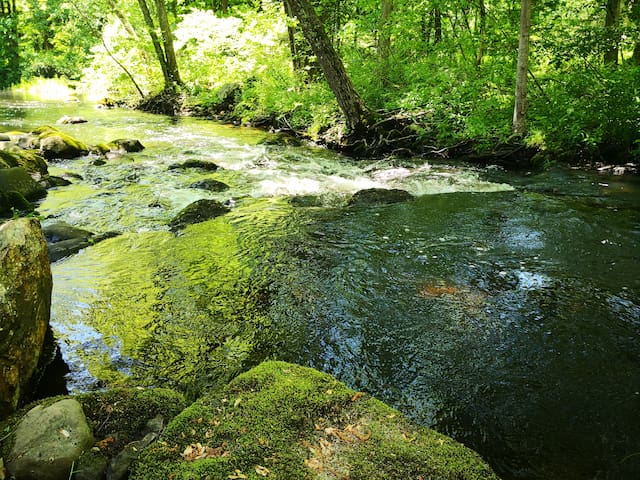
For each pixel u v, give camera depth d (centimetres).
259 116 1680
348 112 1232
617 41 1076
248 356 389
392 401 340
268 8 1758
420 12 1392
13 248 343
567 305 464
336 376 366
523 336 414
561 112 1039
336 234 654
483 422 321
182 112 2080
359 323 436
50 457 249
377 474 243
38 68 3475
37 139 1182
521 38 1005
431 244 616
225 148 1295
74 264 559
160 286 505
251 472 241
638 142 947
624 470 285
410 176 975
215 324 434
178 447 257
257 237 645
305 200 816
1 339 305
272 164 1106
